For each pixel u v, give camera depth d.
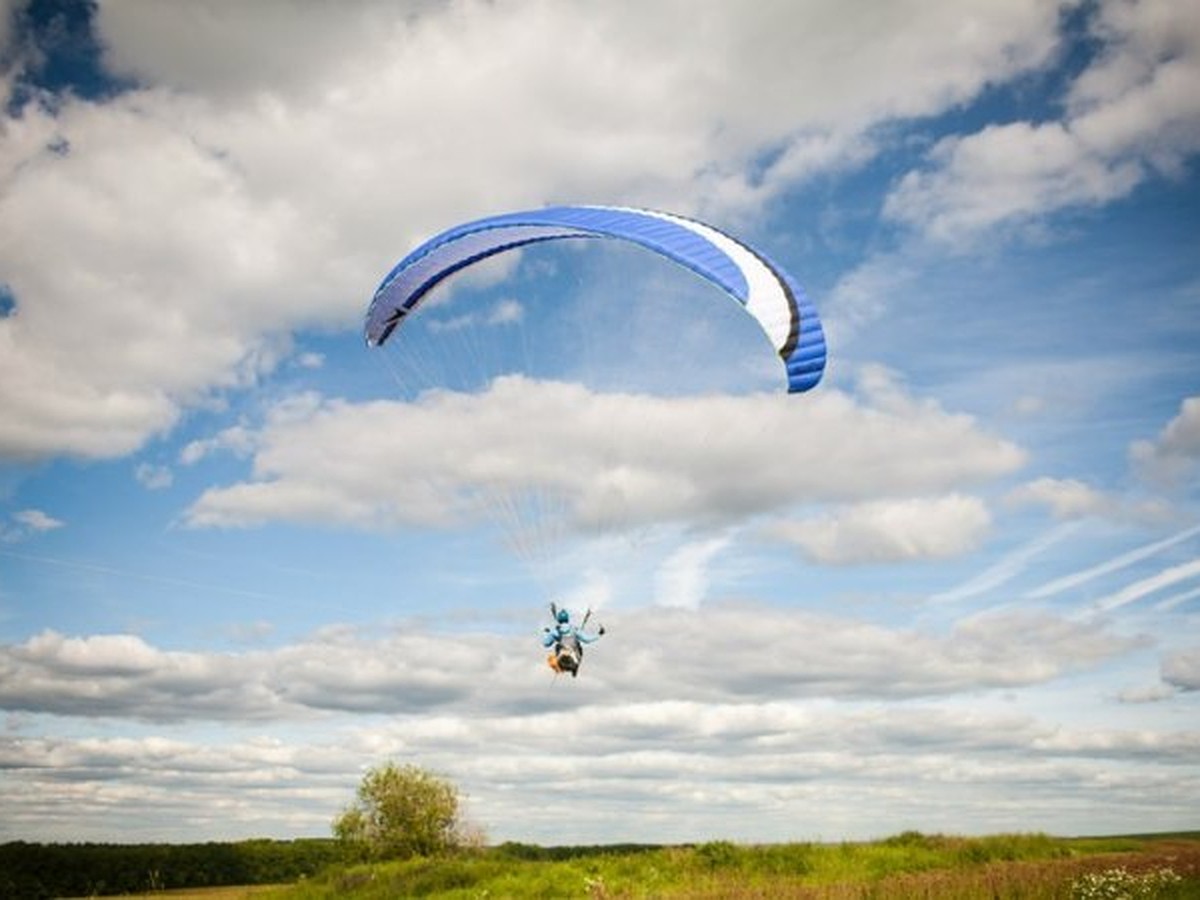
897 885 23.34
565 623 18.47
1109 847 34.69
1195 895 20.73
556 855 35.59
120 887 60.47
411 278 21.91
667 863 31.36
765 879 28.17
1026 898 21.09
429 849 44.56
